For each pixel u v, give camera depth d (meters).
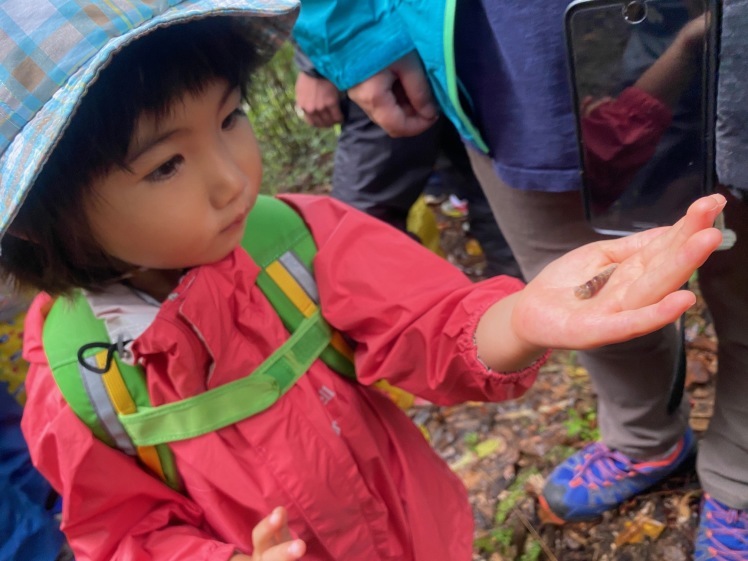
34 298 0.41
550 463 0.75
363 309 0.41
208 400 0.37
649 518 0.66
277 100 1.51
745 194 0.35
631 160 0.37
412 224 1.02
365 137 0.83
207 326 0.36
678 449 0.64
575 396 0.82
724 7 0.29
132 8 0.30
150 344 0.35
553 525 0.69
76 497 0.37
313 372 0.41
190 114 0.32
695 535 0.63
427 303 0.40
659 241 0.27
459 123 0.48
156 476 0.40
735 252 0.42
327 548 0.41
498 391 0.38
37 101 0.29
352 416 0.42
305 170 1.49
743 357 0.47
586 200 0.40
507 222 0.52
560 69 0.39
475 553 0.69
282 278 0.41
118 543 0.39
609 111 0.36
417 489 0.45
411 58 0.53
